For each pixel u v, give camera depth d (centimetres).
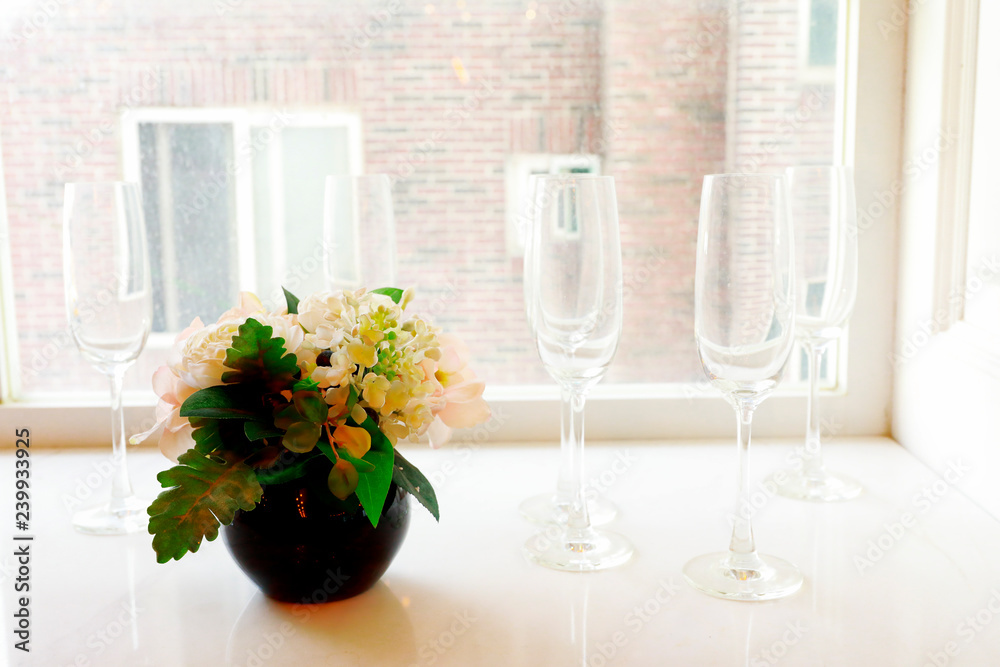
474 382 78
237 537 71
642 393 126
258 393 69
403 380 70
